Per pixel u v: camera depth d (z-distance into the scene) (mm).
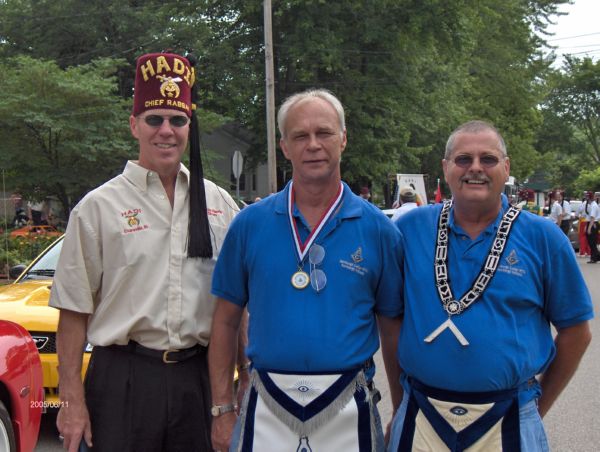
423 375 2516
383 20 22703
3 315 4656
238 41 23812
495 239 2520
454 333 2449
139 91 2885
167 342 2775
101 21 26906
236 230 2686
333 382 2465
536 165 47969
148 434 2762
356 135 23125
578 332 2596
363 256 2555
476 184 2516
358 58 23703
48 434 4809
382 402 5656
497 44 34250
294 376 2480
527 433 2471
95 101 16188
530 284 2488
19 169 16188
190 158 2941
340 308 2500
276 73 23578
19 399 3496
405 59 23438
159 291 2777
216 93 23688
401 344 2607
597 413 5355
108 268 2779
